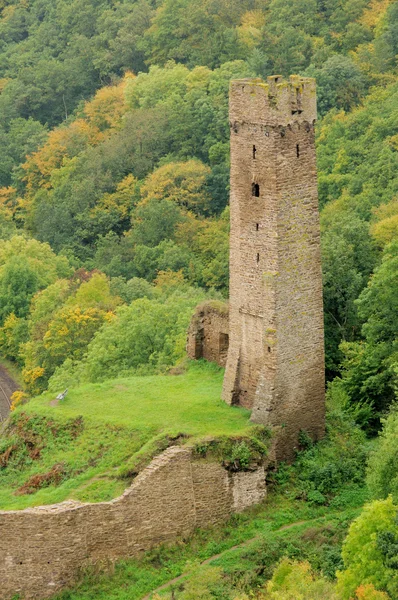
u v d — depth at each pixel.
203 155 169.75
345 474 82.50
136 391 88.88
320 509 80.31
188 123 171.25
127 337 110.56
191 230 153.12
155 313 111.88
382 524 69.44
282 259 80.81
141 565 75.81
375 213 123.44
